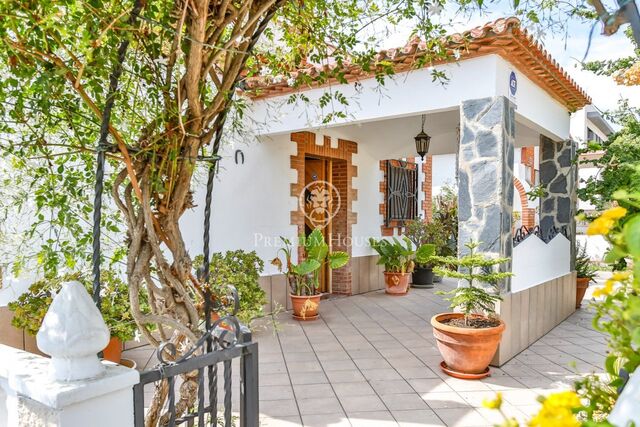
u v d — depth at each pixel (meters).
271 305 6.41
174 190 1.69
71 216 1.87
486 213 4.23
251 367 1.80
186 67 1.52
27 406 1.30
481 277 3.88
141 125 1.82
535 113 5.33
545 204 7.04
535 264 5.29
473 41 3.93
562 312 6.34
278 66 2.34
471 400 3.44
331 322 5.97
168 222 1.68
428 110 4.53
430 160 10.94
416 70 4.56
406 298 7.75
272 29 2.26
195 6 1.42
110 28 1.35
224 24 1.57
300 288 6.22
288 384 3.76
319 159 7.92
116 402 1.32
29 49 1.35
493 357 4.23
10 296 3.56
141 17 1.38
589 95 6.07
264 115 5.61
